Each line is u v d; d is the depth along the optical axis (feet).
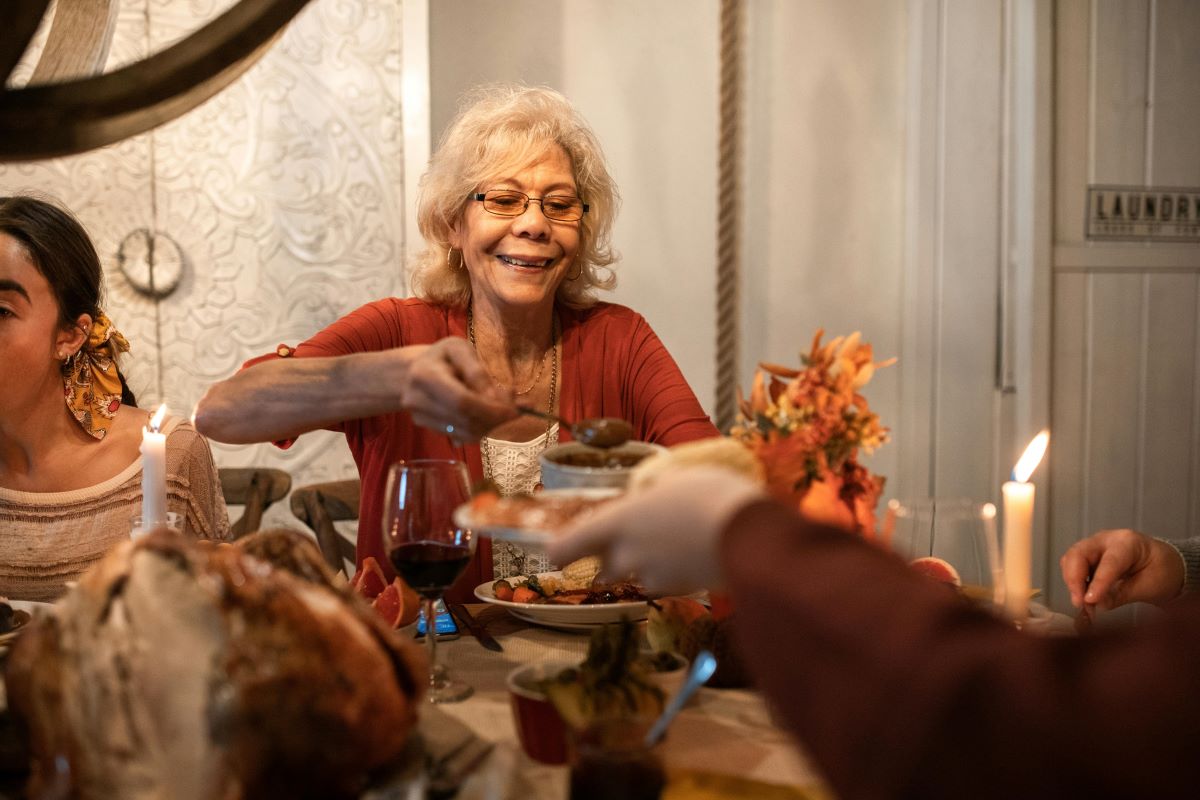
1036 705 1.86
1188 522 12.19
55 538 6.26
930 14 11.29
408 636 4.75
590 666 3.35
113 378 6.51
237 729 2.69
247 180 10.18
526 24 10.98
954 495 11.78
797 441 3.51
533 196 6.21
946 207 11.49
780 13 11.41
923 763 1.96
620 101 11.21
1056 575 11.83
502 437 6.57
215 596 2.80
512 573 6.28
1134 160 11.65
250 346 10.31
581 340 6.84
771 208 11.61
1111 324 11.79
